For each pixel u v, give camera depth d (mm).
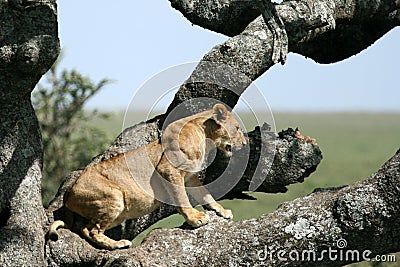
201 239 11336
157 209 12531
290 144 12703
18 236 11141
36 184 11461
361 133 97438
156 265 11016
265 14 12453
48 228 11594
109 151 12430
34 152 11453
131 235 12375
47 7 10688
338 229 11188
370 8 13898
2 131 11125
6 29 10570
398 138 86062
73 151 22719
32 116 11445
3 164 11164
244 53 12570
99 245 11398
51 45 10703
